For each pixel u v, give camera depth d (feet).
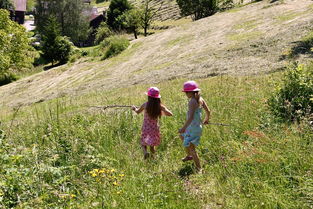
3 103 85.46
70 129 25.02
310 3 113.70
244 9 134.31
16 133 26.96
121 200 14.83
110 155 21.35
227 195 14.53
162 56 99.25
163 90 47.85
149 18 228.22
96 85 79.05
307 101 22.81
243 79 42.06
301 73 25.31
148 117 20.71
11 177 14.97
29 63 173.17
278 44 67.05
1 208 13.42
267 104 25.53
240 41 83.51
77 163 19.24
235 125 22.35
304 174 15.03
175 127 24.39
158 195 15.16
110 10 283.59
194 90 17.67
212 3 207.31
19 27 157.17
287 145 17.46
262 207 13.57
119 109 33.30
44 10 261.03
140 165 19.25
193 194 15.07
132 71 90.94
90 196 15.53
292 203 13.32
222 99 30.07
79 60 138.21
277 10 114.21
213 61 69.10
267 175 15.61
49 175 17.01
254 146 18.61
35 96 88.28
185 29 127.54
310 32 69.00
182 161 19.33
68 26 256.73
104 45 142.51
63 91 81.10
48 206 14.10
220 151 19.22
